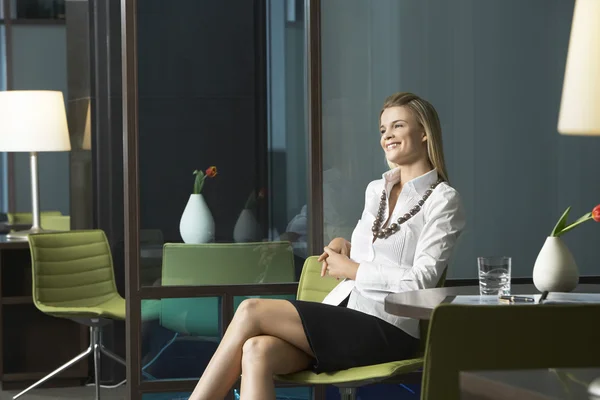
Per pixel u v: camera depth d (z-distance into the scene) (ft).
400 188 12.21
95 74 19.89
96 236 18.40
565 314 6.87
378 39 14.71
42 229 20.88
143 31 14.37
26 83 23.44
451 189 11.63
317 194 14.70
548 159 14.99
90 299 17.99
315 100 14.65
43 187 23.24
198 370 14.47
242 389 10.36
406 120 11.96
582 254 15.06
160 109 14.40
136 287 14.33
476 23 14.82
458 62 14.80
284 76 14.69
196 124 14.51
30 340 19.72
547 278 9.61
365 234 12.09
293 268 14.75
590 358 6.91
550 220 15.05
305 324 10.70
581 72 7.75
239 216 14.62
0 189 23.47
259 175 14.66
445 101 14.82
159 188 14.42
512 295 9.81
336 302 11.94
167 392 14.38
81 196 20.33
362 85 14.74
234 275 14.57
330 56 14.69
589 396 3.96
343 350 10.78
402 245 11.55
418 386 14.51
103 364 19.70
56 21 23.54
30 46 23.44
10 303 18.98
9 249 19.16
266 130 14.67
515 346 6.91
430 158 11.95
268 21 14.64
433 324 6.95
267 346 10.42
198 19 14.49
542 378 4.23
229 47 14.57
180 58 14.44
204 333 14.49
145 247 14.38
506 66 14.88
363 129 14.76
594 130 7.68
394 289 11.21
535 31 14.89
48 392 18.95
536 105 14.94
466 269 14.92
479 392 4.23
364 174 14.78
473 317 6.91
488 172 14.89
